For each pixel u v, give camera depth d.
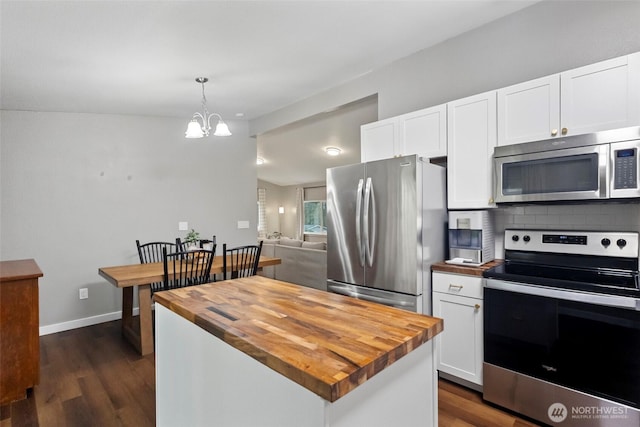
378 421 1.03
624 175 1.78
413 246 2.40
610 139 1.82
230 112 4.62
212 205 4.89
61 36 2.33
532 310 1.97
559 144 2.00
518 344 2.04
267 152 7.57
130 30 2.32
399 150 2.90
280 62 3.05
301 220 10.61
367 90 3.47
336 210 2.92
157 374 1.73
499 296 2.11
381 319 1.29
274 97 4.05
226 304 1.49
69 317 3.88
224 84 3.51
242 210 5.15
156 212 4.46
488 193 2.37
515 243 2.46
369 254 2.66
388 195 2.54
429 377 1.25
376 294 2.63
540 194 2.09
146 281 2.99
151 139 4.43
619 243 2.04
